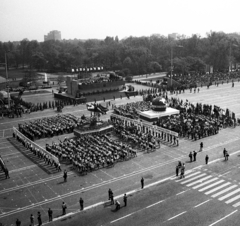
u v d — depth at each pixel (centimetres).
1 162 5984
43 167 6147
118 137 7794
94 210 4475
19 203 4762
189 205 4512
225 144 7131
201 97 12725
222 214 4247
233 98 12338
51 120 9250
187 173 5612
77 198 4850
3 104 11994
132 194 4909
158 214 4300
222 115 9100
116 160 6300
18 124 8731
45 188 5231
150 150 6862
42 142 7644
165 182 5284
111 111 10750
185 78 17225
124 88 14962
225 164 5959
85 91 13675
